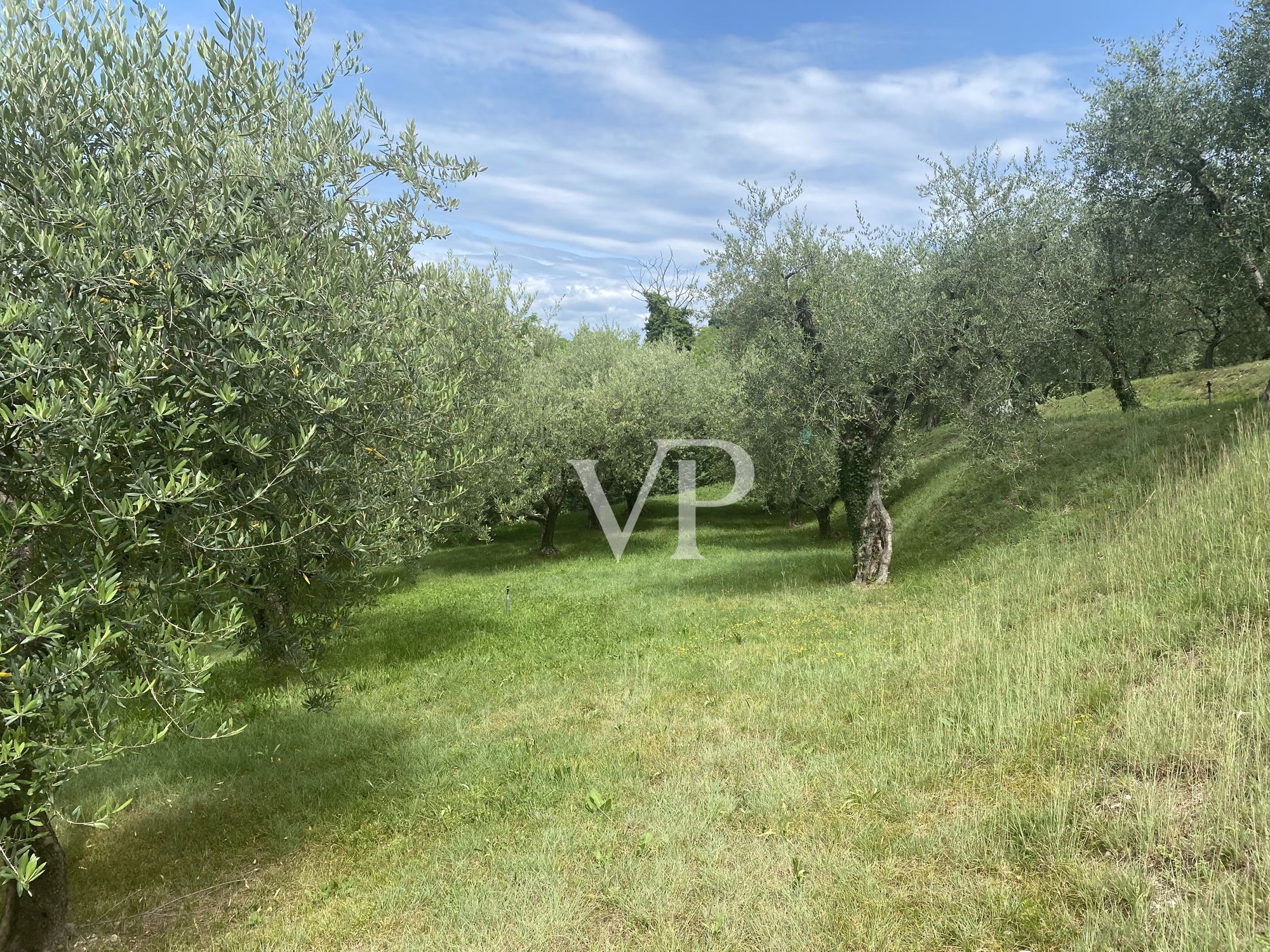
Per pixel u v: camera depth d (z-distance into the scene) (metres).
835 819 5.04
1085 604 8.62
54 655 3.53
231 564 4.45
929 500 18.44
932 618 10.19
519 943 4.09
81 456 3.57
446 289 10.62
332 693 6.81
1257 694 5.20
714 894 4.32
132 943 4.50
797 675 8.43
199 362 4.09
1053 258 13.32
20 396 3.46
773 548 21.17
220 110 4.98
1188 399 19.09
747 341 15.32
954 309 13.23
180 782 6.92
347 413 5.00
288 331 4.39
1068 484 13.94
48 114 4.05
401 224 6.04
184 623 4.39
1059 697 6.12
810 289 14.41
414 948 4.11
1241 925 3.32
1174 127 13.12
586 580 17.94
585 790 6.03
